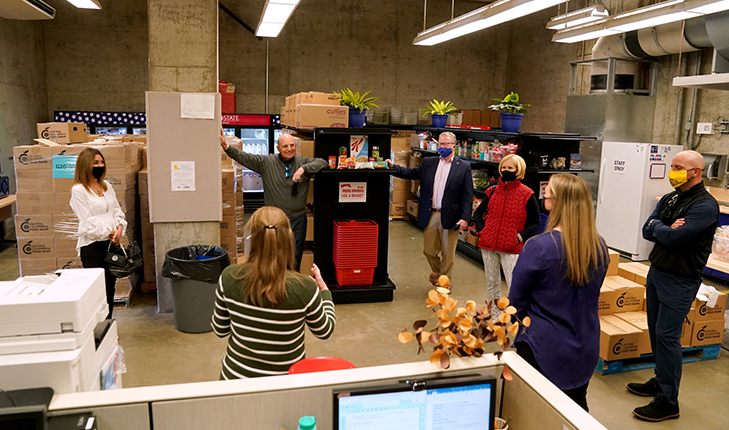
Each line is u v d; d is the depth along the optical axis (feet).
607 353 12.48
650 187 23.15
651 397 11.71
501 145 20.67
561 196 7.21
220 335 7.23
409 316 16.56
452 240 17.48
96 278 5.55
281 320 6.61
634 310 14.10
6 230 25.76
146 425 4.77
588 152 26.68
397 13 37.06
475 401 5.10
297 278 6.78
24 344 4.77
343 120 17.58
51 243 15.84
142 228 17.71
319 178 17.42
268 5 19.10
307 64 36.19
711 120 23.80
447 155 17.08
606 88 26.20
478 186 22.71
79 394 4.76
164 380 12.13
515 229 14.12
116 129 32.60
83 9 32.45
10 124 26.84
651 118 26.53
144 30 33.53
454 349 5.66
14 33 27.58
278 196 16.53
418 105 38.29
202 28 15.07
